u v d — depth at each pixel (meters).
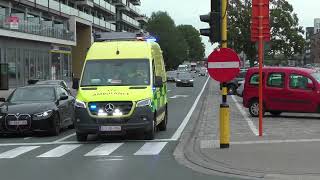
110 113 14.42
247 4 52.62
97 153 12.66
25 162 11.49
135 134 16.34
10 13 58.72
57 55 67.81
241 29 52.09
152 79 15.48
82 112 14.52
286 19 52.94
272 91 20.88
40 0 66.25
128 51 16.12
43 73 62.56
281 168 9.77
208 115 23.02
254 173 9.54
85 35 87.19
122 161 11.38
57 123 16.86
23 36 55.12
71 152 12.95
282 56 61.38
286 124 18.19
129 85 15.19
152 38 18.38
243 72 41.50
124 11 134.50
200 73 129.25
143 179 9.34
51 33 64.25
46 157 12.20
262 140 13.68
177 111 26.70
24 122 16.12
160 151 12.84
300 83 20.33
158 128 17.59
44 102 17.06
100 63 15.90
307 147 12.23
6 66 29.66
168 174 9.80
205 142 13.81
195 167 10.52
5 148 13.98
